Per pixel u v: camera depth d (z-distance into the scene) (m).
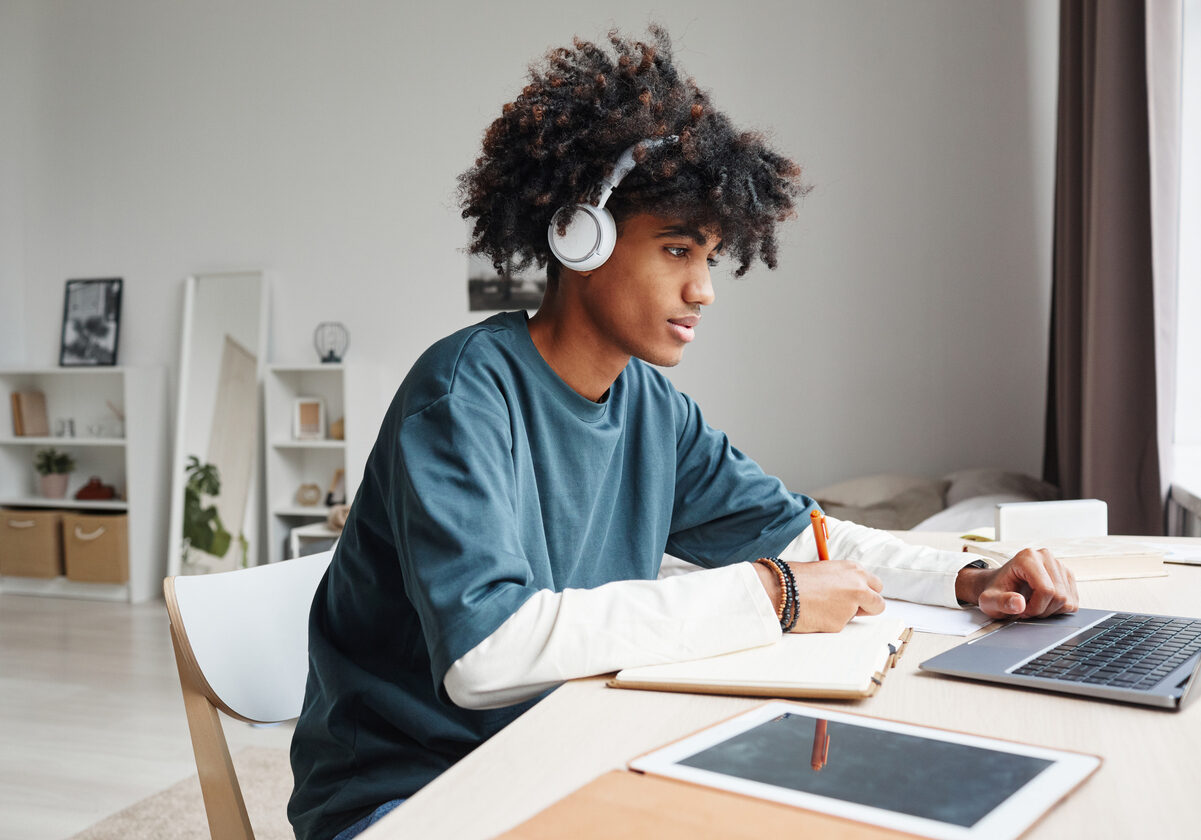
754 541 1.29
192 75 5.32
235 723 3.15
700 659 0.85
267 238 5.20
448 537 0.86
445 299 4.88
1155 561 1.29
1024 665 0.84
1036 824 0.55
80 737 2.99
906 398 4.16
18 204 5.63
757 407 4.36
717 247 1.06
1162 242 2.49
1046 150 3.96
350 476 4.88
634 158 0.96
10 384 5.54
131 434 5.14
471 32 4.82
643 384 1.23
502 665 0.81
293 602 1.23
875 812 0.55
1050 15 3.94
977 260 4.05
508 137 1.05
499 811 0.59
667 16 4.47
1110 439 2.56
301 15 5.11
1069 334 3.20
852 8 4.20
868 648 0.86
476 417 0.94
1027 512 1.56
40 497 5.43
